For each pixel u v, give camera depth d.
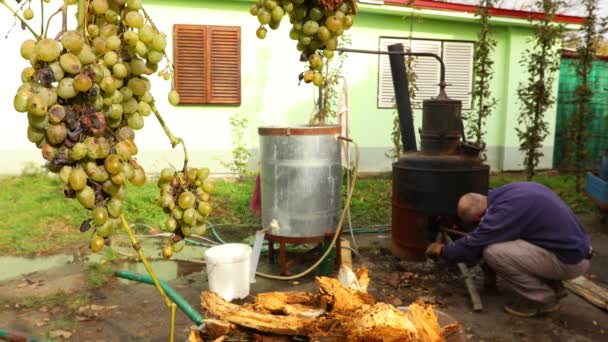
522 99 8.65
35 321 3.67
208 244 5.71
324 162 4.50
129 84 0.90
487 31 8.80
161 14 8.68
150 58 0.92
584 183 8.88
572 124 8.87
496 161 10.83
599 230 6.53
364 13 9.71
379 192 8.32
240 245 4.28
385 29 9.92
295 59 9.43
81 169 0.84
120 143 0.87
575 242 3.64
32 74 0.78
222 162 9.23
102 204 0.88
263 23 1.15
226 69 9.05
